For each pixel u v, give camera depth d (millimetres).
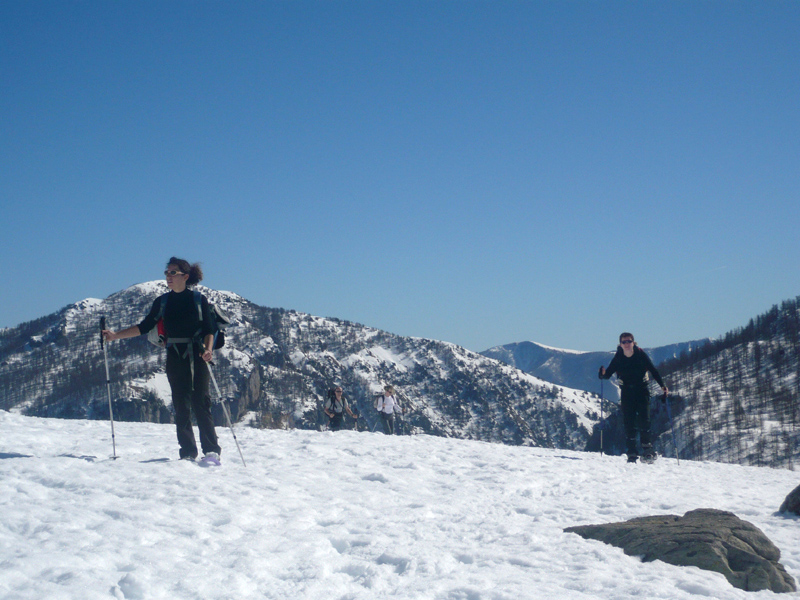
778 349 185375
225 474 6742
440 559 4438
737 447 127500
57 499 5145
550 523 5973
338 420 20719
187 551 4129
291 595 3592
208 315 7566
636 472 10250
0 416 12828
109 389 7699
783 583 4590
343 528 5148
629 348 12570
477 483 7828
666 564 4668
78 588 3225
